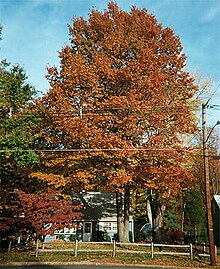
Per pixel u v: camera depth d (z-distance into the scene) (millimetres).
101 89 26984
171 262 22781
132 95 26047
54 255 24891
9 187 31656
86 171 26797
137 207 47469
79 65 26891
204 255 24891
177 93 31000
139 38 29188
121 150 25031
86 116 26250
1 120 26578
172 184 26438
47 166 28969
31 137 27250
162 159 26953
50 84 28203
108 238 37594
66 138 26859
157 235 33562
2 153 26391
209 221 23125
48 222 26438
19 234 30562
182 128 28516
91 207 39812
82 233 38500
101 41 29562
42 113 27781
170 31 30703
